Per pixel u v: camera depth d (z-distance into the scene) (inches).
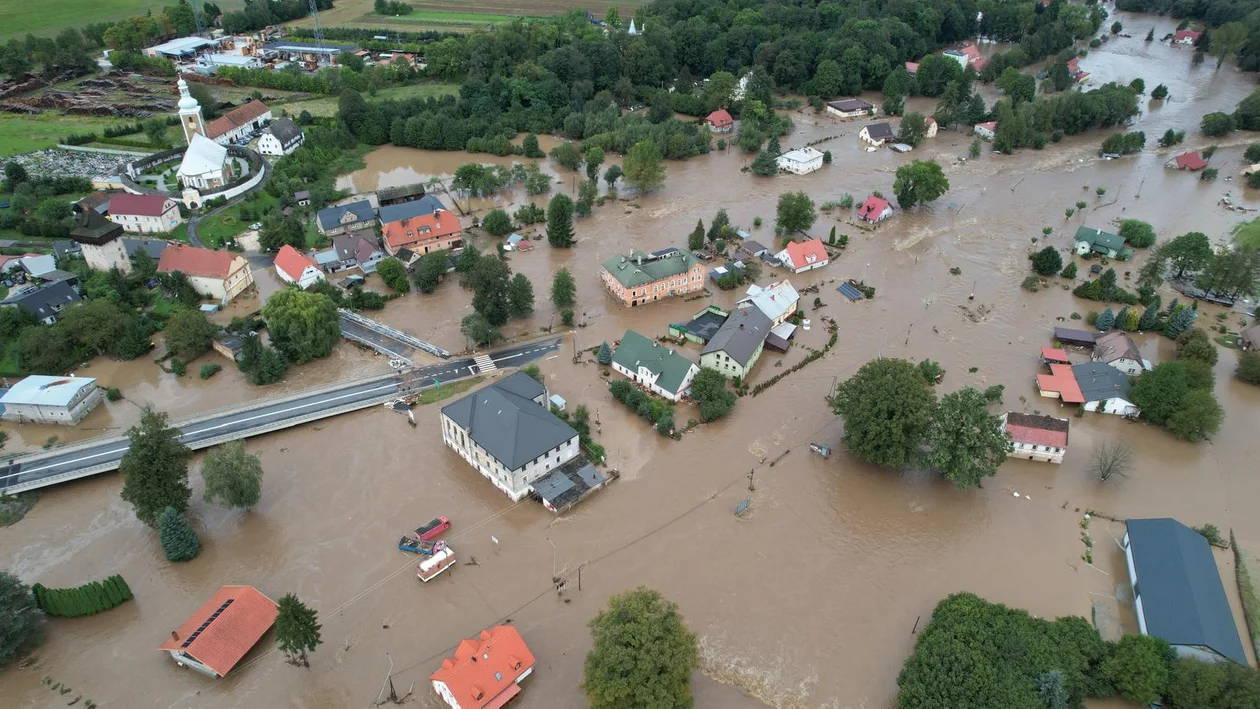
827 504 4126.5
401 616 3489.2
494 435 4092.0
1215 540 3855.8
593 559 3774.6
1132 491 4192.9
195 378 5128.0
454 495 4165.8
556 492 4062.5
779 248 6845.5
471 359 5275.6
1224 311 5841.5
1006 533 3944.4
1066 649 3088.1
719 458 4424.2
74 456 4375.0
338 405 4795.8
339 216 6983.3
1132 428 4658.0
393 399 4867.1
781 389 5004.9
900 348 5433.1
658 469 4338.1
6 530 3949.3
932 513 4072.3
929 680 2950.3
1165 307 5871.1
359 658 3304.6
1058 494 4185.5
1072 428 4653.1
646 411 4658.0
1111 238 6574.8
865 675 3245.6
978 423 3961.6
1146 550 3614.7
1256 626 3452.3
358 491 4188.0
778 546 3860.7
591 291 6161.4
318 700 3139.8
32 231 6668.3
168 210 7027.6
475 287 5413.4
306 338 5167.3
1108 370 4894.2
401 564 3747.5
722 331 5187.0
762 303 5565.9
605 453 4424.2
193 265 5949.8
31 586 3533.5
